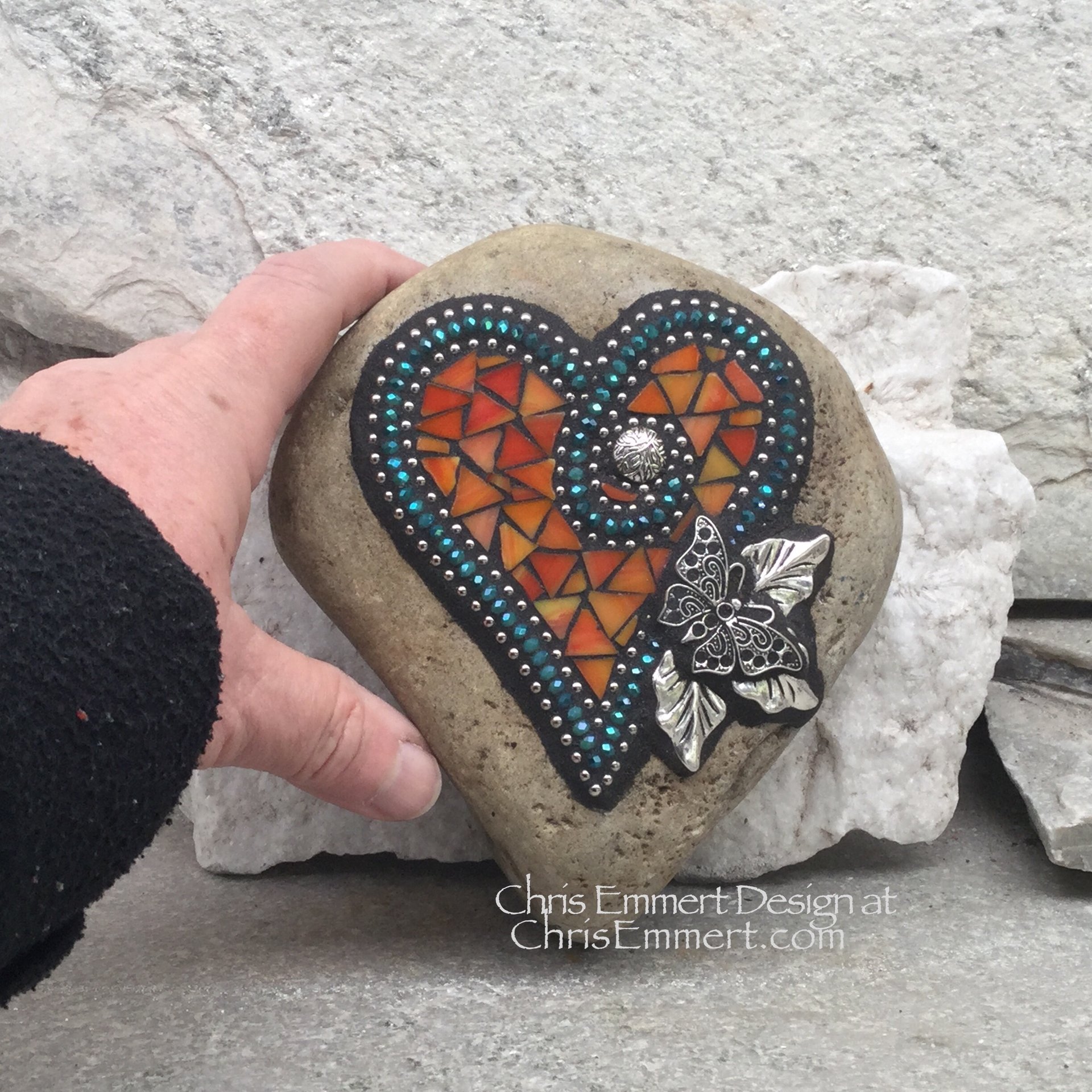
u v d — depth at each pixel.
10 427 0.25
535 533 0.29
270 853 0.35
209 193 0.37
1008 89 0.38
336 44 0.37
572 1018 0.26
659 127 0.38
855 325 0.37
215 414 0.27
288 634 0.35
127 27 0.36
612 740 0.28
